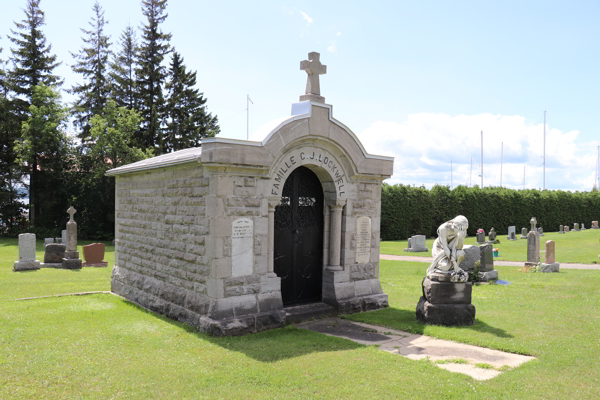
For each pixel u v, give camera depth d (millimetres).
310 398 6426
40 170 38969
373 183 12766
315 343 9055
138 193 13375
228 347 8781
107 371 7473
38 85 39219
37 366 7668
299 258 11797
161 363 7863
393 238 41656
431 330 9945
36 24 43062
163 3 46719
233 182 9891
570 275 18281
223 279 9758
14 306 12297
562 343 8930
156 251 12172
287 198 11555
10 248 29172
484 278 16422
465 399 6359
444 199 45938
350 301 11891
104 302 13016
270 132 10203
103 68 46562
